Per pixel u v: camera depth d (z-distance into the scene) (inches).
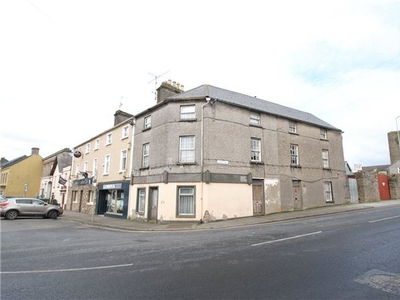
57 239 412.8
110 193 898.1
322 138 899.4
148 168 698.8
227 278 201.9
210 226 522.9
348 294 167.2
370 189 946.7
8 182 1640.0
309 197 797.9
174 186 619.8
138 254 291.3
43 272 230.4
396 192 1045.8
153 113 724.7
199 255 276.1
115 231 515.8
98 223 635.5
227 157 646.5
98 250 319.9
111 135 946.7
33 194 1702.8
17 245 361.1
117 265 247.4
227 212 618.5
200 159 620.7
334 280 191.2
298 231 406.6
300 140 823.7
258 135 720.3
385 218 498.6
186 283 194.1
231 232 437.4
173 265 241.1
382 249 272.1
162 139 666.8
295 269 218.4
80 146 1195.3
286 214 663.8
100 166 972.6
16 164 1683.1
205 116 641.0
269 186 709.9
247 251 286.7
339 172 910.4
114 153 895.1
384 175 1056.8
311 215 626.2
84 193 1046.4
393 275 199.0
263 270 218.4
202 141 627.5
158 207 631.8
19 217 809.5
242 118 697.6
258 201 682.2
